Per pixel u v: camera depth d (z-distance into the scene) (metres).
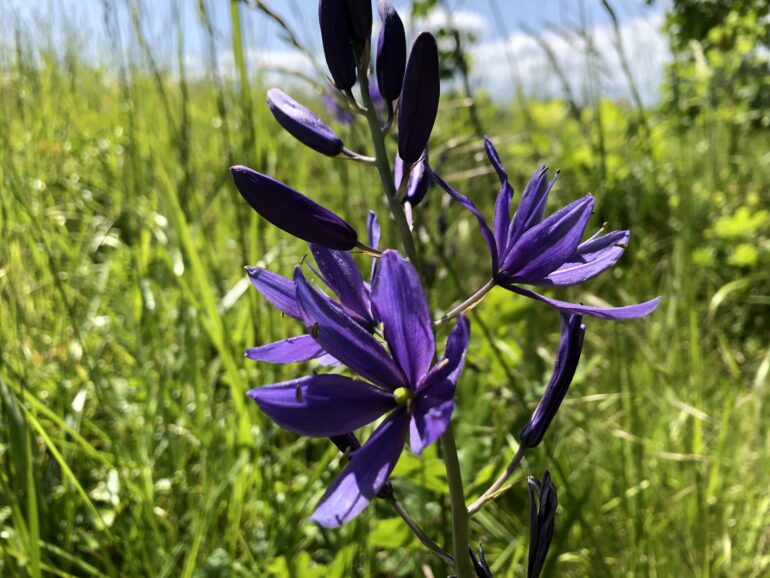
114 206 0.45
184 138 0.36
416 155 0.14
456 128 0.40
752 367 0.37
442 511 0.23
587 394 0.33
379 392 0.12
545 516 0.14
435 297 0.33
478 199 0.45
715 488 0.26
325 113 0.52
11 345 0.27
